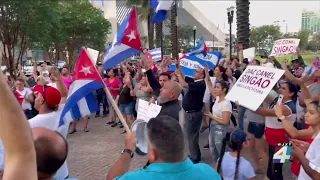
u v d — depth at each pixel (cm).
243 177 316
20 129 119
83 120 1026
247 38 1511
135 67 1468
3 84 116
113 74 1035
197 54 831
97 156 714
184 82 628
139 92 758
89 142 834
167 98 448
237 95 439
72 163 669
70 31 3344
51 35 2383
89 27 3462
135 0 2817
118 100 922
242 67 1109
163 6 724
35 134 173
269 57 1195
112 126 1005
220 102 516
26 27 1783
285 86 471
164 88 449
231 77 884
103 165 654
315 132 351
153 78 551
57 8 2212
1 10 1717
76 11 3422
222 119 503
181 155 188
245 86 432
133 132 262
